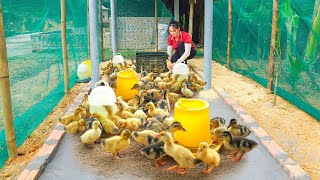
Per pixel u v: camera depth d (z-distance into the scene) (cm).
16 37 329
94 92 181
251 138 175
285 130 199
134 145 168
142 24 486
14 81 295
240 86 295
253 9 328
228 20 360
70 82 300
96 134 160
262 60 320
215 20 426
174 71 254
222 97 245
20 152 172
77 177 140
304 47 253
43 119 218
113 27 420
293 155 169
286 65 267
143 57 328
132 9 522
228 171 143
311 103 227
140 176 140
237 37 360
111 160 153
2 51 152
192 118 153
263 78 301
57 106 245
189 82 254
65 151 162
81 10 378
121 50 491
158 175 140
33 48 344
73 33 362
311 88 234
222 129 162
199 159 135
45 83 297
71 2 343
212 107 228
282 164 145
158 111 193
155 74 301
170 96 224
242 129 165
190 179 137
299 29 258
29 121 206
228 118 208
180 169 142
